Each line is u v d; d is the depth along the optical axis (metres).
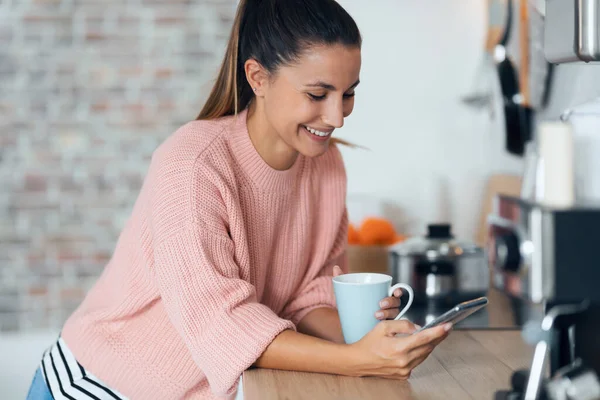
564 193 0.67
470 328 1.27
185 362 1.21
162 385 1.22
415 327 0.99
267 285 1.28
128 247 1.21
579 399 0.72
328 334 1.25
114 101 3.48
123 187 3.51
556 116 2.16
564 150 0.68
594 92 1.90
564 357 0.79
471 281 1.57
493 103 2.66
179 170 1.10
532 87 2.37
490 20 2.61
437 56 2.82
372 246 1.93
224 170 1.12
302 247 1.29
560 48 0.91
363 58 2.84
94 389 1.24
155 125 3.50
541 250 0.64
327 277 1.34
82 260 3.51
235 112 1.17
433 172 2.85
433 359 1.09
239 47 1.16
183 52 3.49
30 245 3.48
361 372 0.99
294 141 1.10
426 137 2.85
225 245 1.08
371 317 1.06
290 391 0.94
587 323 0.76
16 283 3.48
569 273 0.63
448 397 0.90
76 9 3.45
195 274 1.05
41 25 3.44
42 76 3.45
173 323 1.08
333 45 1.02
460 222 2.83
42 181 3.48
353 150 2.88
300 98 1.05
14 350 3.41
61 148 3.48
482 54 2.79
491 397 0.90
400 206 2.87
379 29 2.83
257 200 1.19
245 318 1.03
